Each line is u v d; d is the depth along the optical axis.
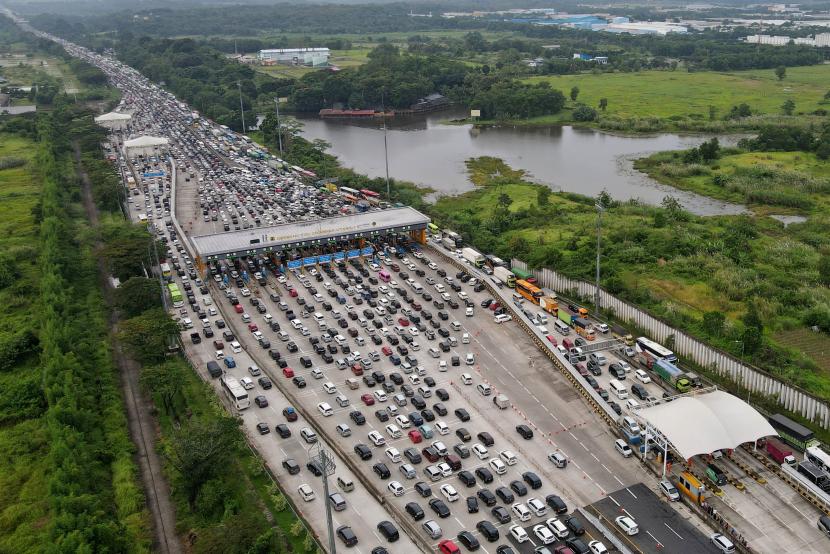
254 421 174.00
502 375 195.50
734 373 187.38
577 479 152.38
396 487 146.25
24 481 154.25
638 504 144.75
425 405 179.12
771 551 131.62
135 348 191.88
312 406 180.50
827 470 147.25
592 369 196.12
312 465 154.12
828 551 131.38
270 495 145.50
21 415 177.38
